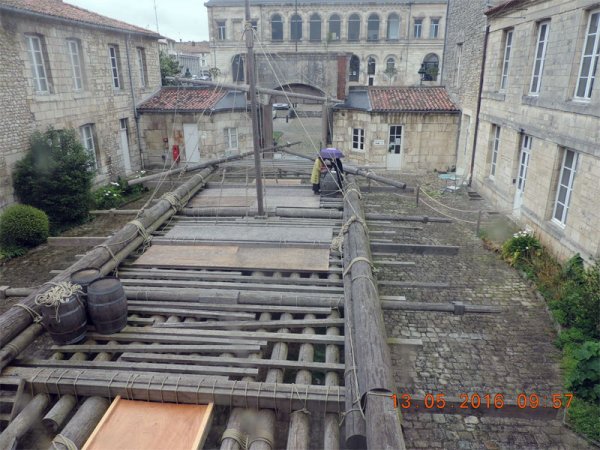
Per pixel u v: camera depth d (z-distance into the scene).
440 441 5.65
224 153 20.28
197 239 9.10
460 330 7.82
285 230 9.55
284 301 6.88
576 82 9.73
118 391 5.09
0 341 5.64
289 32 41.06
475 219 13.43
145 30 19.80
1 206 11.98
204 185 13.40
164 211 10.38
